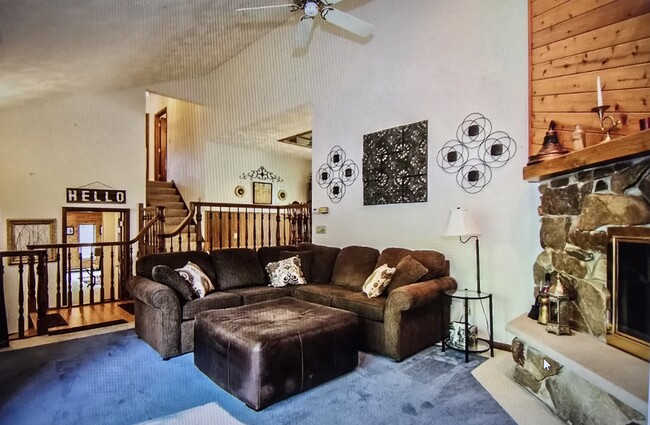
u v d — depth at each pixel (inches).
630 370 73.2
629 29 96.6
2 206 228.1
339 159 196.7
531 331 99.9
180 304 130.0
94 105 261.4
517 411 90.6
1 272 138.3
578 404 82.0
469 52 145.3
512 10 133.6
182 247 271.3
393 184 171.3
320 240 207.8
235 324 104.9
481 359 124.0
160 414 89.1
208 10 166.6
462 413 89.7
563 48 112.8
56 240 245.3
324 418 87.5
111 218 344.5
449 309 145.1
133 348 133.1
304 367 100.0
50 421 85.9
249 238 314.3
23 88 188.9
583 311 97.5
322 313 115.7
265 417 88.0
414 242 163.8
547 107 117.6
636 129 94.7
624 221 83.5
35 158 239.1
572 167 92.4
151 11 143.6
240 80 259.0
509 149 134.0
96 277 356.8
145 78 251.3
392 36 172.6
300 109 222.2
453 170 150.0
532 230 128.3
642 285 79.9
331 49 200.1
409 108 165.5
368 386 104.0
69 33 137.3
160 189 332.8
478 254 136.5
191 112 320.5
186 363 120.3
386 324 125.0
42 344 137.3
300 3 125.6
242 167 315.9
